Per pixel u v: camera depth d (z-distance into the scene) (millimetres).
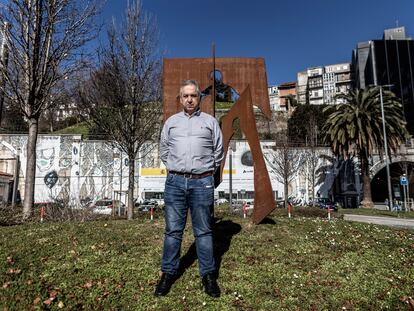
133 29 14102
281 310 3605
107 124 14922
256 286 4047
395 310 3828
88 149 35062
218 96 54969
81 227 6336
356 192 38500
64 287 3857
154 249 5047
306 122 49344
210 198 3764
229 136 7180
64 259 4562
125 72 14125
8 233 5762
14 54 9688
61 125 47719
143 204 32125
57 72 10383
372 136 32531
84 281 4008
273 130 52875
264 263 4734
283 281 4227
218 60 7863
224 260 4758
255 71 7906
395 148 34062
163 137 3943
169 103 7625
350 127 32125
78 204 11797
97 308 3521
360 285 4289
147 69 14398
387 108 32750
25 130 39750
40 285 3838
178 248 3801
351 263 4957
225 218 7477
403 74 78750
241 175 37125
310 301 3814
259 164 6930
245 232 6152
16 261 4398
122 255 4793
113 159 35000
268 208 6742
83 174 34688
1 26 9555
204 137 3777
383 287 4281
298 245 5570
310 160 37844
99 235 5648
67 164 34781
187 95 3832
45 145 34781
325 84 103438
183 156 3736
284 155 34875
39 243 5129
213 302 3637
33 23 9766
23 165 34281
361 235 6535
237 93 7777
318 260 4996
